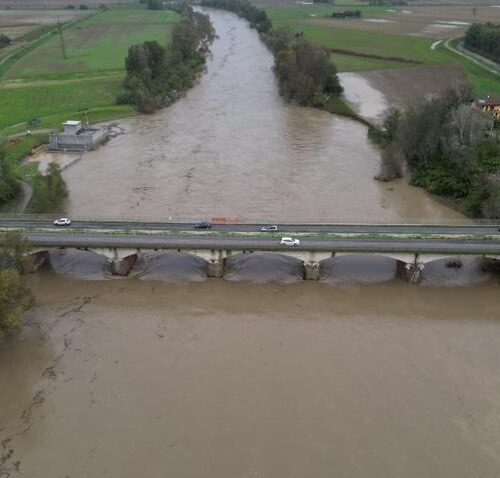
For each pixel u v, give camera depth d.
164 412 71.69
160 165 155.00
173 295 96.38
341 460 65.12
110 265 103.94
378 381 76.62
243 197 133.75
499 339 85.44
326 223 112.44
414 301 95.00
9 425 69.81
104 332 86.62
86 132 171.12
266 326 88.38
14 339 84.62
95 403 73.06
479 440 67.56
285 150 165.50
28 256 98.00
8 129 182.88
